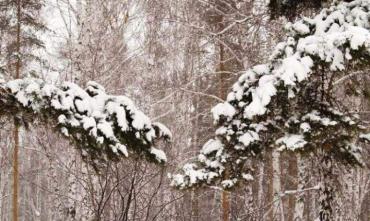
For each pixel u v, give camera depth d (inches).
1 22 543.5
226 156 239.0
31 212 1244.5
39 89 180.1
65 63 436.8
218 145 243.9
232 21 454.6
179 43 552.7
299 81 195.8
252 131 225.9
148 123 200.1
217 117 229.6
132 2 426.6
